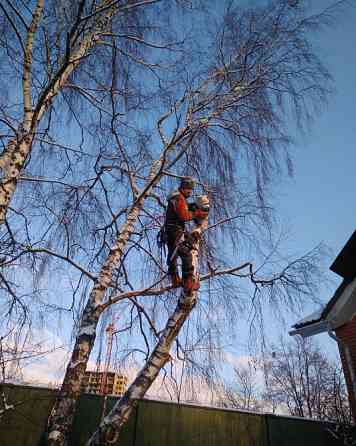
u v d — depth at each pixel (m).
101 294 4.35
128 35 5.86
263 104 5.68
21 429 5.21
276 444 7.23
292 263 5.09
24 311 4.77
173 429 6.45
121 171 5.63
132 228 4.93
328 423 8.00
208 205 3.68
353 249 8.79
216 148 5.70
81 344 3.94
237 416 7.15
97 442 2.86
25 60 5.08
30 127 4.50
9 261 4.55
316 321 9.28
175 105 4.93
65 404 3.54
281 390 20.72
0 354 4.10
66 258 4.62
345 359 8.77
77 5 5.64
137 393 3.06
